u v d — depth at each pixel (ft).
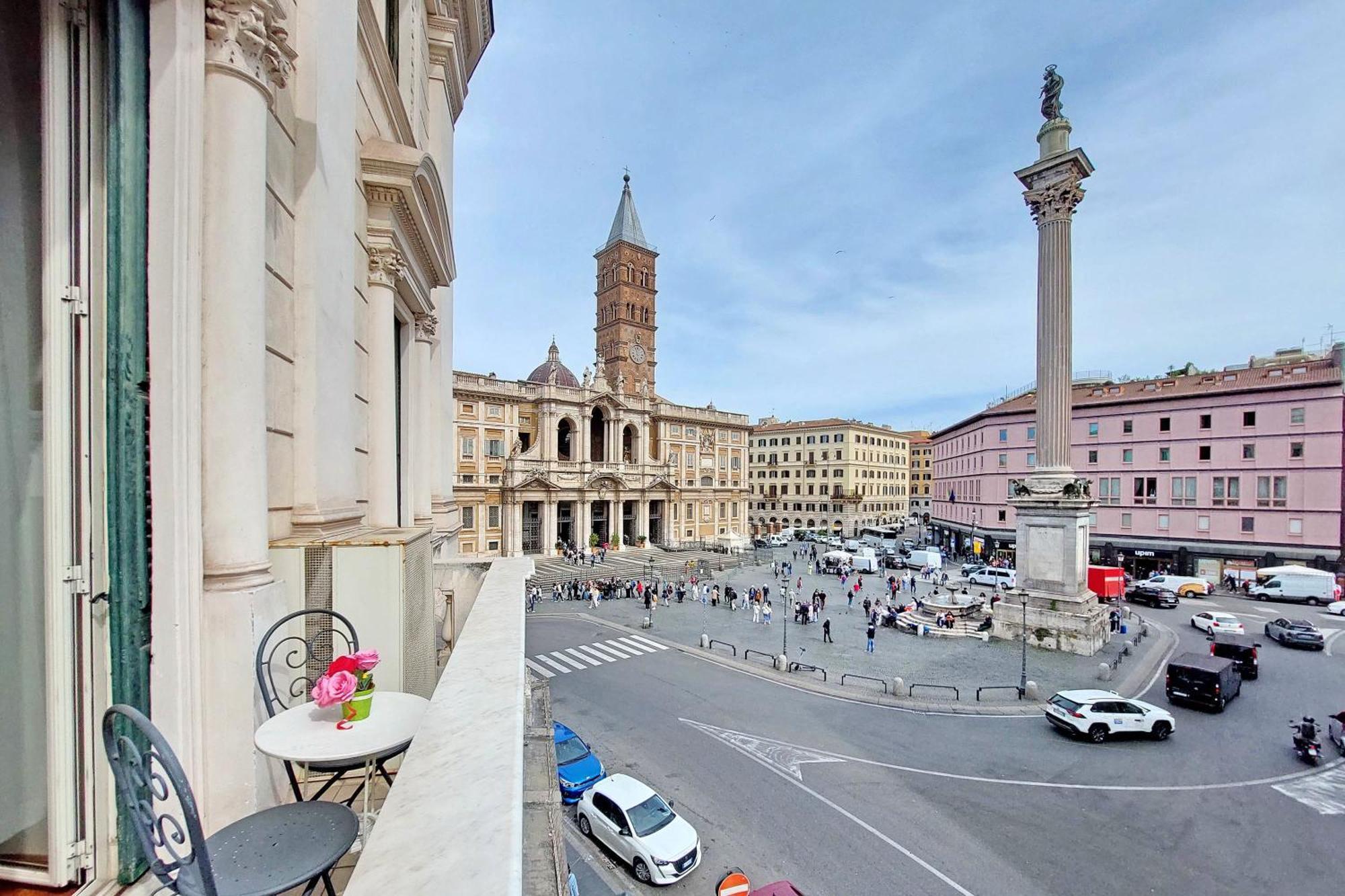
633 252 224.12
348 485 16.42
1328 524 120.88
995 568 139.64
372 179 21.11
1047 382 89.92
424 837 5.52
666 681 71.05
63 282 8.37
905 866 35.45
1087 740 53.21
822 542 240.53
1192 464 136.36
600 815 38.37
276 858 7.09
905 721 58.13
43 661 8.27
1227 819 40.55
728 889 24.86
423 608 15.07
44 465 8.23
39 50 8.41
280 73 11.49
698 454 219.82
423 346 32.22
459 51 41.29
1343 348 124.36
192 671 9.21
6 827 8.05
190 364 9.32
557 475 171.94
